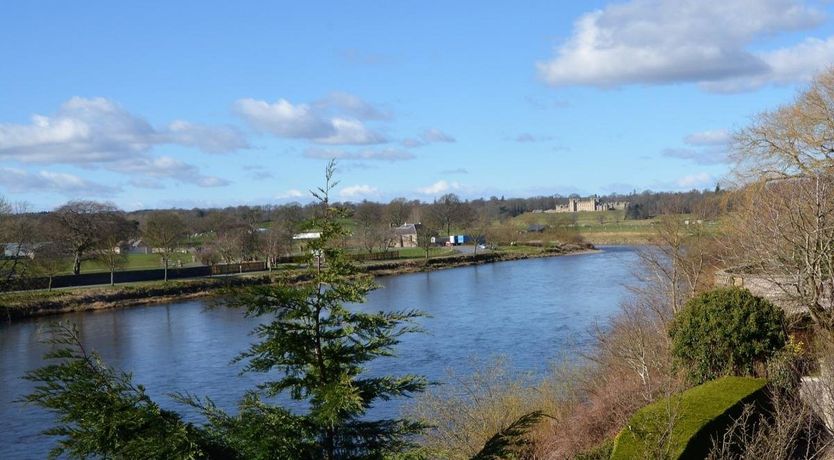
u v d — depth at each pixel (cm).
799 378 1706
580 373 2419
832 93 3172
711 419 1395
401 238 14275
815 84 3256
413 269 9294
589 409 2016
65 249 6994
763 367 1812
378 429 952
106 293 6397
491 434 1938
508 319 4800
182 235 9581
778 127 3241
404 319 974
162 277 7575
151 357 3978
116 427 786
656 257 3950
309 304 916
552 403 2131
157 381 3394
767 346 1841
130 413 791
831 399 1366
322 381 914
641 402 1828
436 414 2045
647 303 3020
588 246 12425
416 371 3291
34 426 2762
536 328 4372
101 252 7062
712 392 1567
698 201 4866
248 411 896
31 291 6331
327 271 930
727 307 1895
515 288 6719
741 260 2831
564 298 5753
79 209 7269
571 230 13162
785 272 2186
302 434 884
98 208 7488
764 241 2316
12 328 5162
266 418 868
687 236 3391
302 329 917
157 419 810
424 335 4288
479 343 3966
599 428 1891
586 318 4631
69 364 816
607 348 2472
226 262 9200
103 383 816
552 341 3916
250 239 9012
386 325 952
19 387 3344
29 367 3769
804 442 1398
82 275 7088
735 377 1689
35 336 4766
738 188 3288
